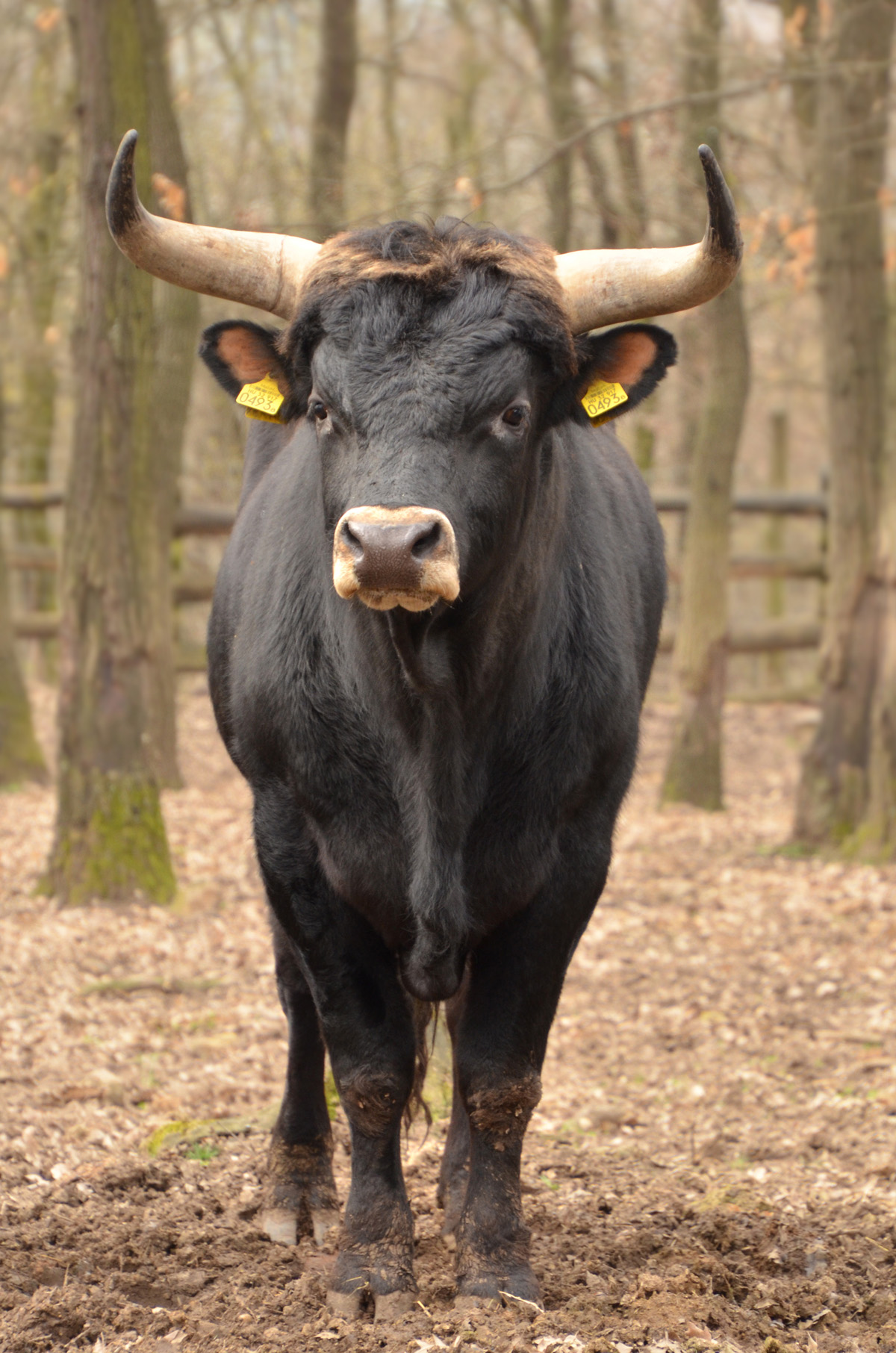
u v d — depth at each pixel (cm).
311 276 498
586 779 560
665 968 1135
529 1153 739
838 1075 887
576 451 621
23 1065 863
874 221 1545
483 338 473
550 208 1738
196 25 2180
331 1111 771
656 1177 707
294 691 554
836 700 1539
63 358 2598
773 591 2572
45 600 2403
